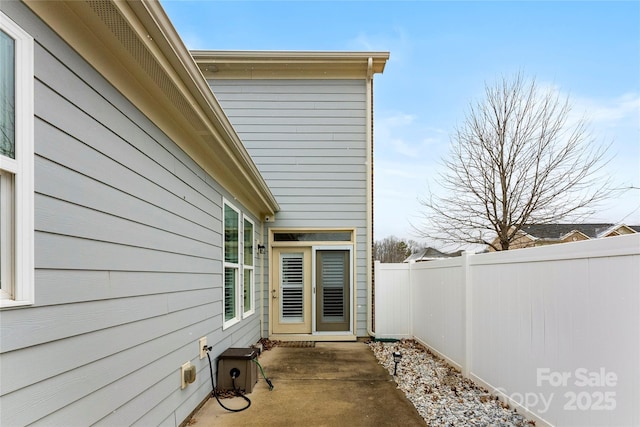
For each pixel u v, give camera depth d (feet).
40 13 5.25
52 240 5.37
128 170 7.61
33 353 4.95
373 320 23.90
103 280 6.62
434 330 18.72
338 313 24.07
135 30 6.20
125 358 7.27
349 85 25.05
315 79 25.07
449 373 15.28
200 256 11.89
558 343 9.11
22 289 4.77
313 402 12.26
